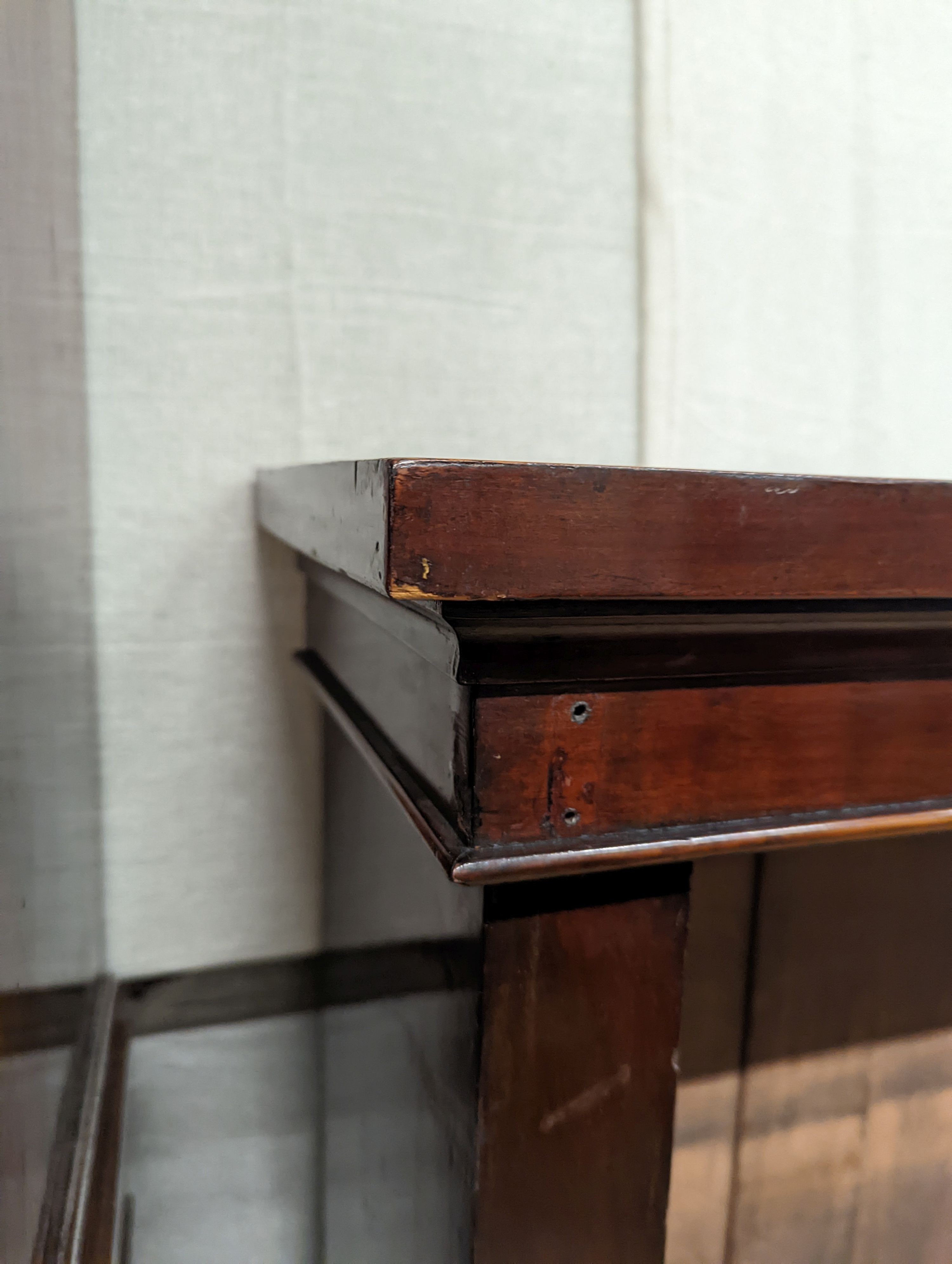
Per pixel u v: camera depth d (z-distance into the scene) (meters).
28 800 0.27
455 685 0.22
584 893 0.24
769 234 0.50
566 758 0.22
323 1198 0.48
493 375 0.47
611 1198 0.25
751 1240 0.47
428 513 0.18
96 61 0.39
